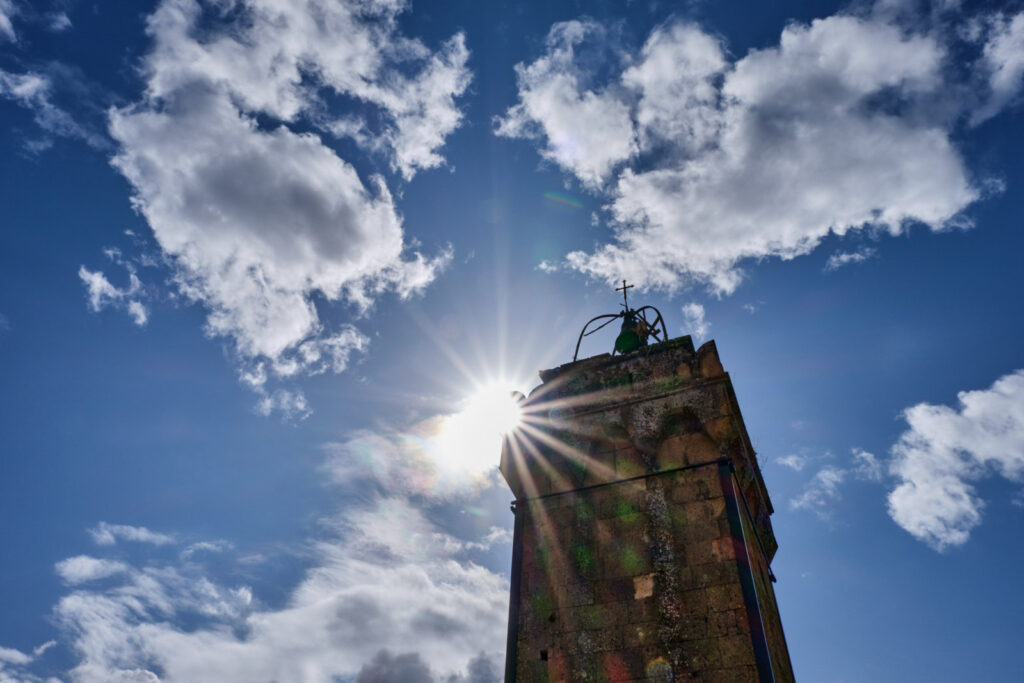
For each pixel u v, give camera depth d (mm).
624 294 19125
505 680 13453
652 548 14078
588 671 13039
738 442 15070
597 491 15281
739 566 13211
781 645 14633
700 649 12508
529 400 17031
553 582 14398
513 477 16328
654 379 15906
